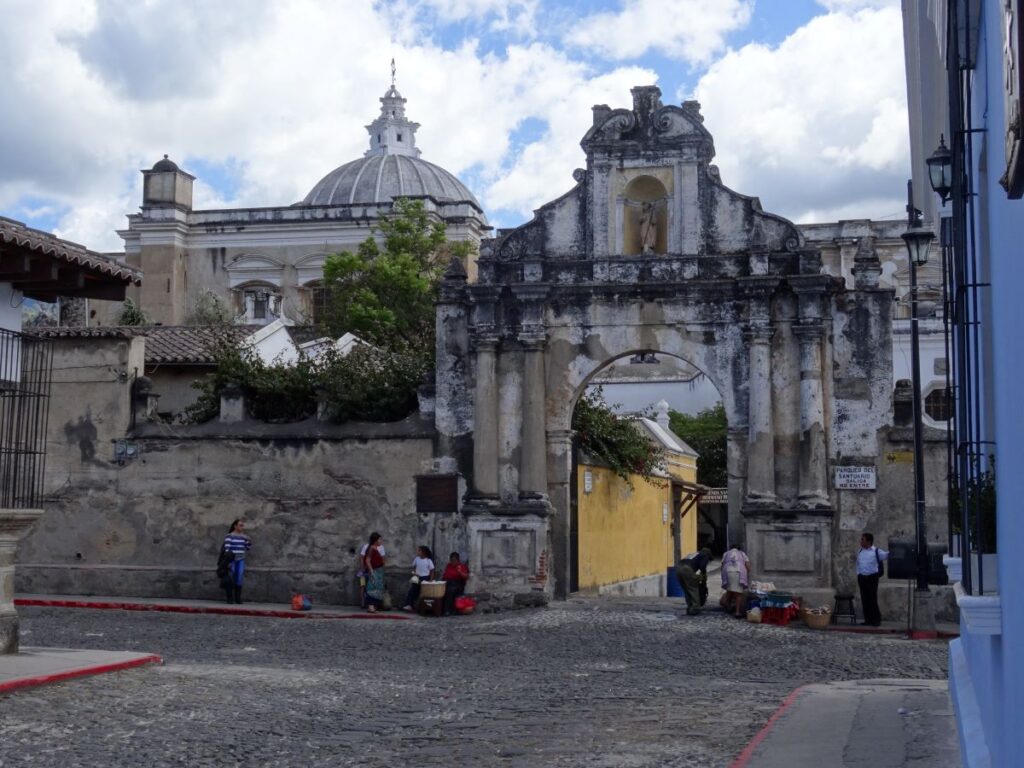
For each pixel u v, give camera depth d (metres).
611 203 28.38
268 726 12.69
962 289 8.65
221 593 29.27
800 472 26.69
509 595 27.64
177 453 29.94
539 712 13.80
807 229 57.06
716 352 27.48
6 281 18.09
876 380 26.69
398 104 77.06
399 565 28.59
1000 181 5.68
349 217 59.38
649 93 28.42
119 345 30.41
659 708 14.06
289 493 29.31
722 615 25.95
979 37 8.39
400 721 13.12
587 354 28.17
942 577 25.42
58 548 30.25
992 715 7.66
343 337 41.34
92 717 13.01
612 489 35.09
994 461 8.40
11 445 18.81
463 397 28.80
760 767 9.66
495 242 29.06
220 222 60.38
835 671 18.61
